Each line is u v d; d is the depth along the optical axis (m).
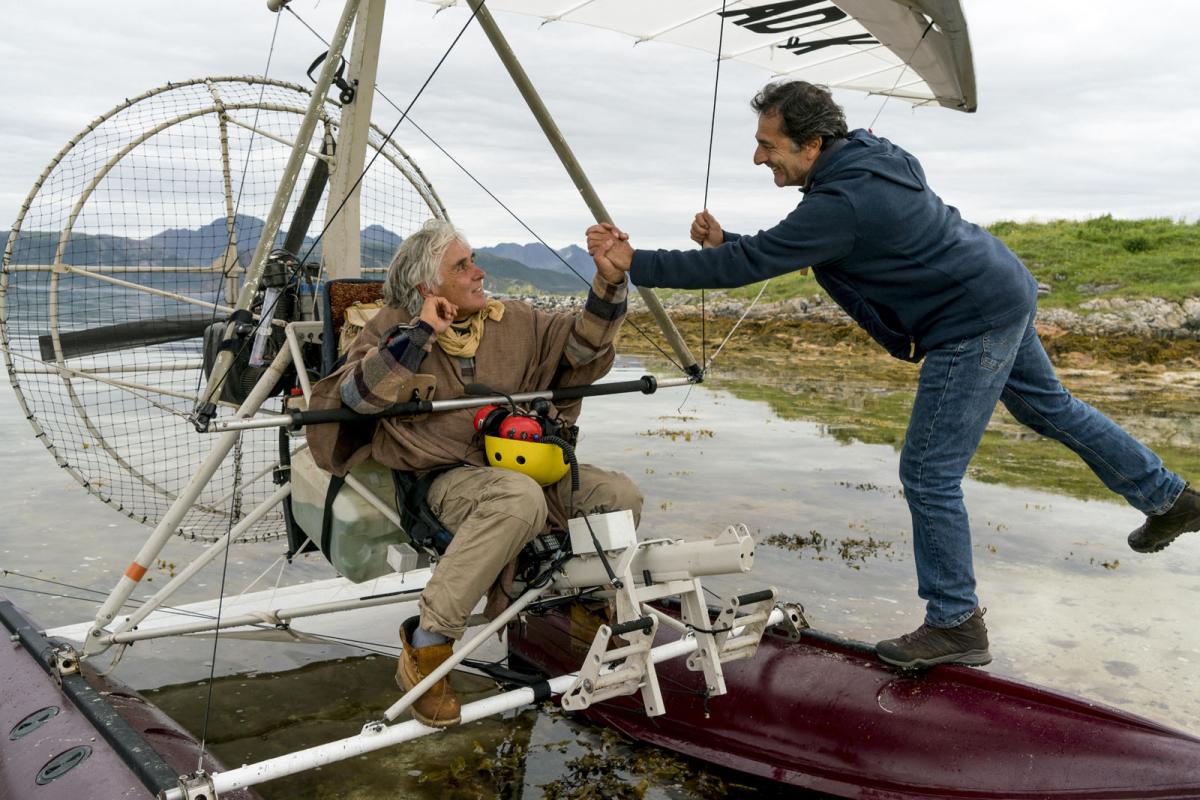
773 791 3.52
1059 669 4.59
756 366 20.83
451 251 3.17
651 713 3.03
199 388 4.42
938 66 3.62
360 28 4.24
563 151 3.86
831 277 3.37
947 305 3.16
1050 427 3.52
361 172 4.43
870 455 10.34
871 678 3.53
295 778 3.54
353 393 2.98
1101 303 21.86
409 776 3.57
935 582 3.39
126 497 7.63
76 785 2.72
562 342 3.45
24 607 5.39
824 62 4.65
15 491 8.06
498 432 3.11
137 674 4.48
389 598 4.04
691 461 9.80
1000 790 3.10
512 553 2.97
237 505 4.77
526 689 3.03
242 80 4.79
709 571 2.98
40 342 4.69
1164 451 10.57
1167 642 4.97
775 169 3.28
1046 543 6.93
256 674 4.50
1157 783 2.94
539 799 3.43
